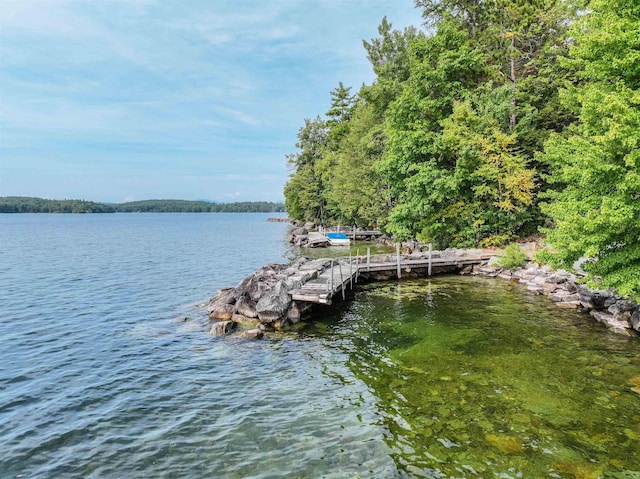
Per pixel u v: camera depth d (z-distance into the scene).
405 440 7.44
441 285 22.39
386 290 21.50
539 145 28.80
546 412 8.26
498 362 11.05
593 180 10.98
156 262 34.91
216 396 9.59
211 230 90.31
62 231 82.38
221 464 6.90
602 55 11.27
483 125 27.09
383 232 44.88
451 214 27.42
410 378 10.23
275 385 10.14
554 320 14.95
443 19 32.97
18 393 9.79
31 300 20.06
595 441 7.18
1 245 50.44
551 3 28.59
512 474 6.34
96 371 11.16
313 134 74.56
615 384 9.48
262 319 15.24
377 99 39.00
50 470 6.80
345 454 7.08
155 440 7.71
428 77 28.17
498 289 20.89
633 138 9.20
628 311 13.83
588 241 10.47
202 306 18.39
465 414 8.28
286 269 21.27
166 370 11.20
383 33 44.34
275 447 7.38
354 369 11.01
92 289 22.95
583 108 11.15
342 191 48.16
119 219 171.75
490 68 28.86
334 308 17.83
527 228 30.23
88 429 8.14
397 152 29.00
